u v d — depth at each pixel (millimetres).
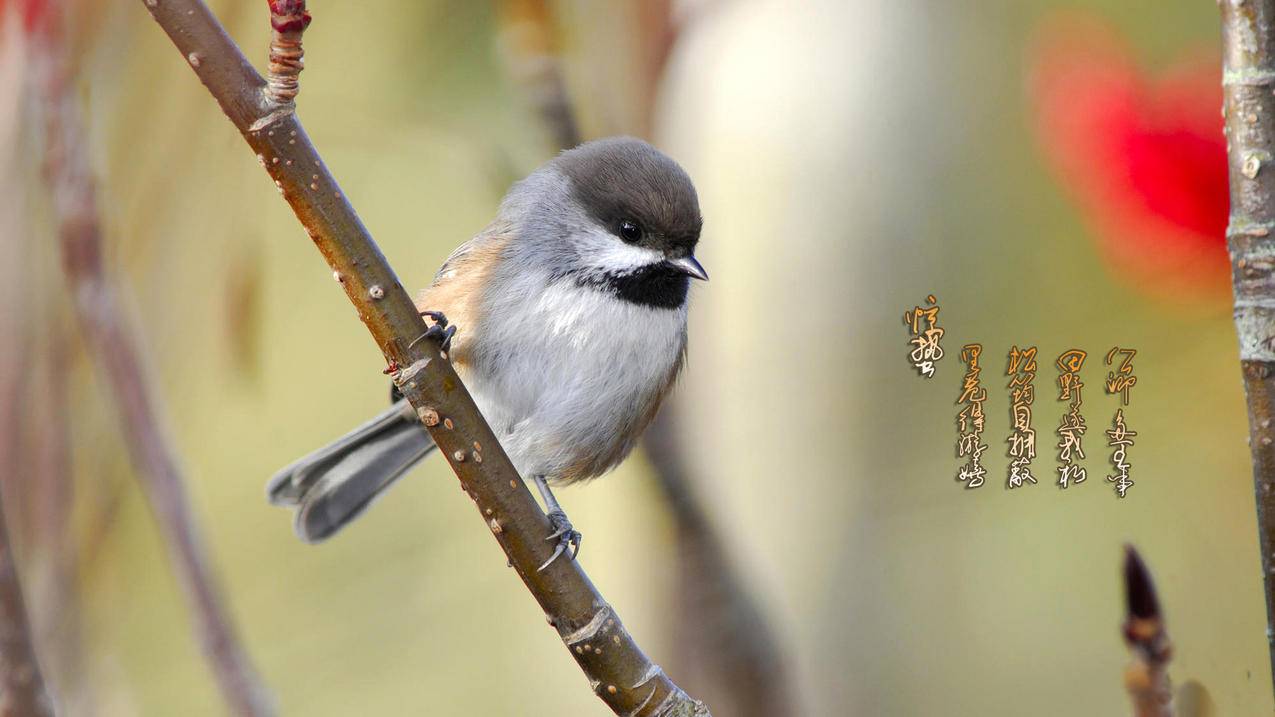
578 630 4457
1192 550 4543
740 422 4605
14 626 4430
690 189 4551
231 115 4438
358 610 4652
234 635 4465
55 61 4469
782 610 4590
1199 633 4523
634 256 4547
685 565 4527
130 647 4586
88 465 4492
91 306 4465
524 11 4547
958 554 4598
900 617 4598
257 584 4648
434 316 4504
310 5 4594
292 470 4578
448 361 4453
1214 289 4480
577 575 4457
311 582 4652
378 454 4586
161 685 4586
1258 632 4516
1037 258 4590
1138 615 4410
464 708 4648
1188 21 4578
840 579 4602
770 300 4605
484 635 4656
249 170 4512
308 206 4445
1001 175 4598
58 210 4465
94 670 4500
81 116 4469
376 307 4449
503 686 4648
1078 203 4488
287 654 4645
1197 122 4480
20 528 4477
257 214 4512
